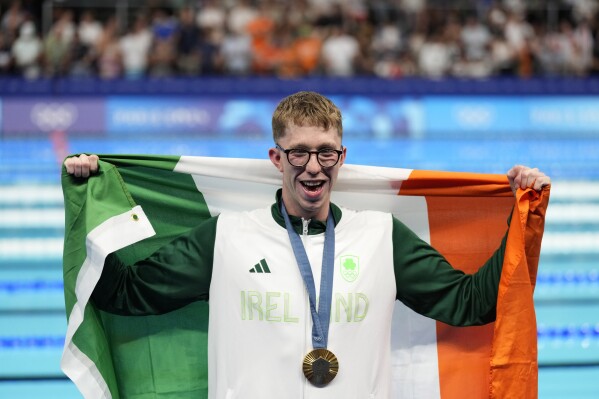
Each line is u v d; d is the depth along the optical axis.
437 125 14.50
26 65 14.93
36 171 13.35
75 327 3.81
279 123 3.64
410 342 4.24
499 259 3.87
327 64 15.16
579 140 14.52
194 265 3.83
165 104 14.18
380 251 3.80
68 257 3.92
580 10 16.08
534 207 3.87
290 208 3.78
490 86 14.52
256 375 3.62
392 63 15.32
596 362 8.26
